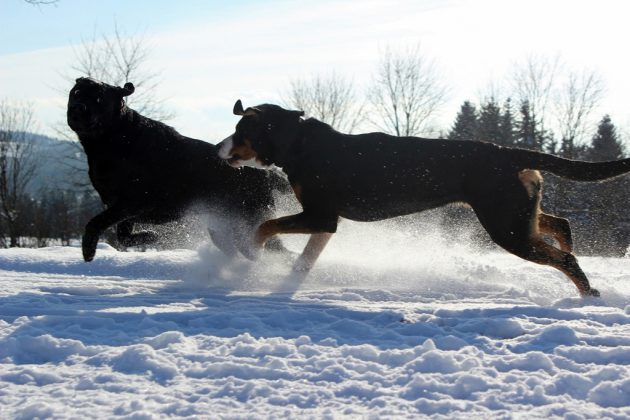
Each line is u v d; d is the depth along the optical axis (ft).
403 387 12.28
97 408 11.23
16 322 16.99
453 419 10.78
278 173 27.76
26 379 12.73
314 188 23.56
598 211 75.72
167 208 26.30
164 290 23.91
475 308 19.03
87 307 19.56
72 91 24.53
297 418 10.75
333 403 11.54
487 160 22.61
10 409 11.19
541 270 28.22
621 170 22.53
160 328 16.74
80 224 133.28
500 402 11.54
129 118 25.25
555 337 15.38
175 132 26.45
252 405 11.43
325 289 23.94
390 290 23.79
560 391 12.16
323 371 12.95
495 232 22.61
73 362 13.93
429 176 22.85
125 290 23.57
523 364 13.47
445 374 12.90
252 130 23.79
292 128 23.59
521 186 22.62
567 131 113.60
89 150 25.39
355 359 13.71
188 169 26.11
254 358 13.93
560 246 24.53
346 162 23.26
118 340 15.48
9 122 124.88
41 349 14.55
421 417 10.86
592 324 17.25
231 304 20.49
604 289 23.07
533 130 116.98
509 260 32.65
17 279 25.90
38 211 133.28
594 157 112.88
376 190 23.18
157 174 25.66
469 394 11.93
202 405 11.34
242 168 26.78
